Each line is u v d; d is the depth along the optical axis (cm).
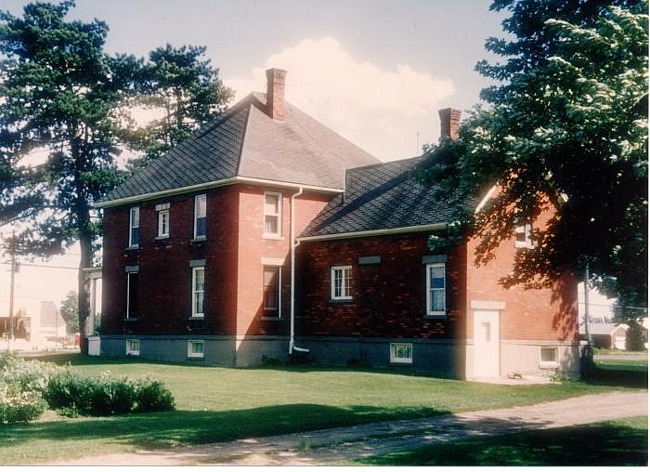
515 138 1225
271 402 1852
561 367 2839
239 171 2977
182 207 3272
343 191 3312
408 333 2705
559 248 1362
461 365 2511
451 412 1738
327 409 1709
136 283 3516
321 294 3062
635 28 1145
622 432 1442
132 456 1156
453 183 1476
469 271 2533
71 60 4406
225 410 1712
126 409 1683
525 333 2725
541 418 1669
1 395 1570
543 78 1291
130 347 3491
